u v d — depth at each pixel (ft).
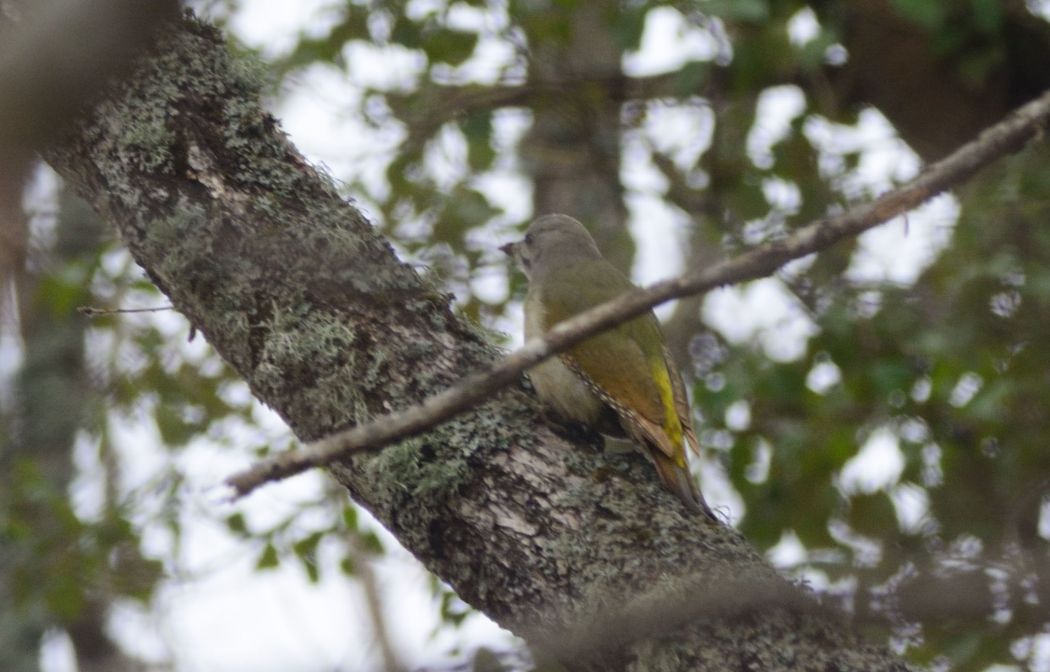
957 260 39.70
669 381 30.50
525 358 18.78
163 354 44.96
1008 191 38.34
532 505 21.38
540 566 20.88
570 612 20.33
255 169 23.44
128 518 43.68
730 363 44.45
